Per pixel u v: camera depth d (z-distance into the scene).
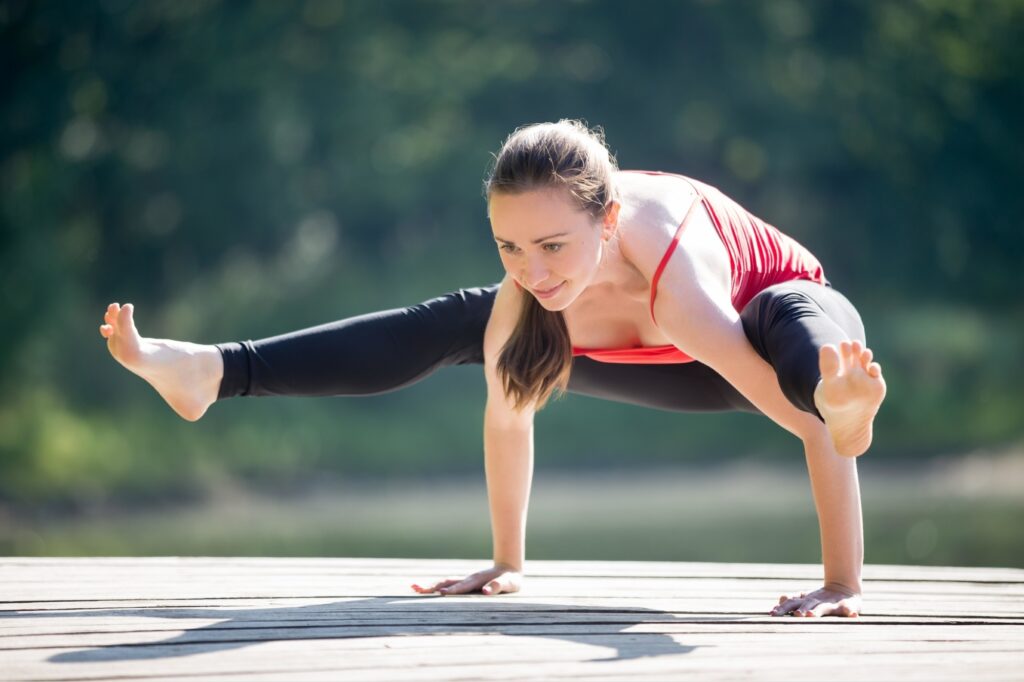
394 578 6.20
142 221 40.97
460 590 5.61
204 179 40.38
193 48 39.22
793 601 5.08
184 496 33.31
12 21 37.75
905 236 46.41
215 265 42.12
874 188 46.28
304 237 43.50
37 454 33.03
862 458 38.12
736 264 5.14
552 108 42.81
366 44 41.47
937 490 33.38
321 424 37.19
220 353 4.98
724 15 42.06
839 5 44.88
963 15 46.75
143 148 40.50
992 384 41.16
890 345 42.69
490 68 42.28
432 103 41.94
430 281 42.06
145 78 39.25
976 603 5.55
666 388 5.59
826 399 3.99
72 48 38.75
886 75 45.16
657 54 42.88
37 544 23.53
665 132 43.28
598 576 6.42
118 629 4.55
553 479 37.12
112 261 41.00
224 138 40.00
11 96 37.84
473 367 39.84
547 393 5.21
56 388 36.03
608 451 38.06
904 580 6.44
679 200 5.06
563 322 5.11
